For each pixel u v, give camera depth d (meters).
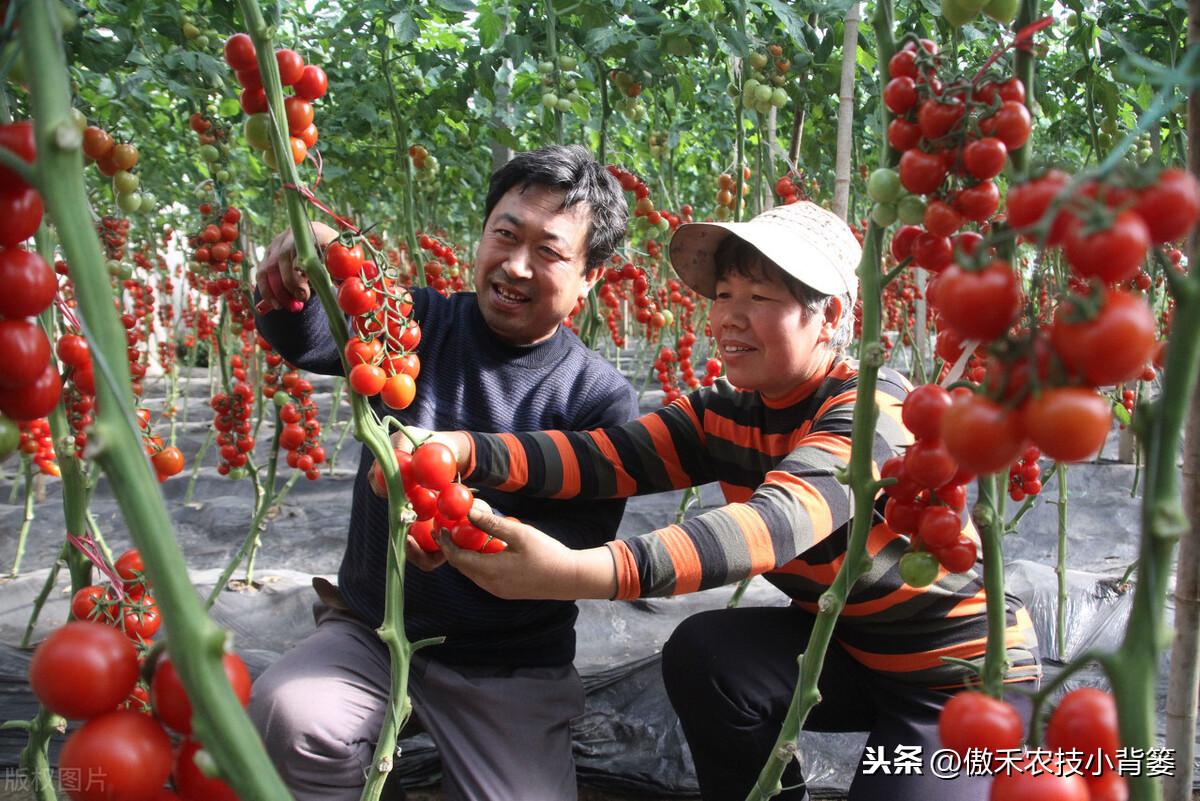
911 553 1.05
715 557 1.41
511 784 1.90
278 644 3.42
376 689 1.89
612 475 1.89
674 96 3.82
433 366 2.02
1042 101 2.95
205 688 0.63
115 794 0.66
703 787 1.99
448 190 5.37
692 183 7.05
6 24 0.64
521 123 3.71
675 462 1.96
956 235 0.99
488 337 2.04
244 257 2.91
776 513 1.47
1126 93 3.31
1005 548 4.46
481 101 3.95
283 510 4.99
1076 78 2.79
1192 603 0.97
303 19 3.66
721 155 4.69
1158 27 2.70
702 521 1.45
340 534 4.65
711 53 2.78
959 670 1.71
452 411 2.00
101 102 3.37
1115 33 2.58
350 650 1.91
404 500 1.23
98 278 0.61
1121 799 0.73
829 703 1.88
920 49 0.94
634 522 4.81
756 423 1.88
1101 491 5.10
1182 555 0.98
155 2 2.69
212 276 3.63
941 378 1.38
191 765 0.72
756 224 1.68
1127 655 0.66
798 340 1.68
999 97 0.88
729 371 1.74
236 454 3.18
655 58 2.72
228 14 2.71
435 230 4.92
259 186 5.21
